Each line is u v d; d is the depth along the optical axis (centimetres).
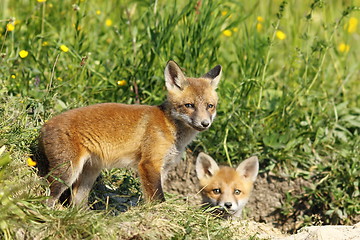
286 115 1264
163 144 953
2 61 1090
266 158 1241
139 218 818
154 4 1366
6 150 908
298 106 1323
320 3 1288
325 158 1248
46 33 1317
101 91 1223
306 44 1395
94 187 1055
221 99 1267
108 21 1495
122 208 1039
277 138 1226
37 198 791
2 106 1009
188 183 1236
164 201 939
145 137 949
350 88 1470
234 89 1278
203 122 952
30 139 961
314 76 1387
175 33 1385
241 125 1252
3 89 1022
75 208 812
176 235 797
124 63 1281
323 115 1311
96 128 916
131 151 953
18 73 1204
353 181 1172
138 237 787
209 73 1059
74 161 889
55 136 880
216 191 1105
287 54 1550
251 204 1222
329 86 1486
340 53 1574
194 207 1027
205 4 1294
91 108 938
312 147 1254
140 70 1258
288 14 1625
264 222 1209
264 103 1317
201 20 1286
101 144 925
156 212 862
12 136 925
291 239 859
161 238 797
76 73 1214
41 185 888
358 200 1162
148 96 1267
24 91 1125
